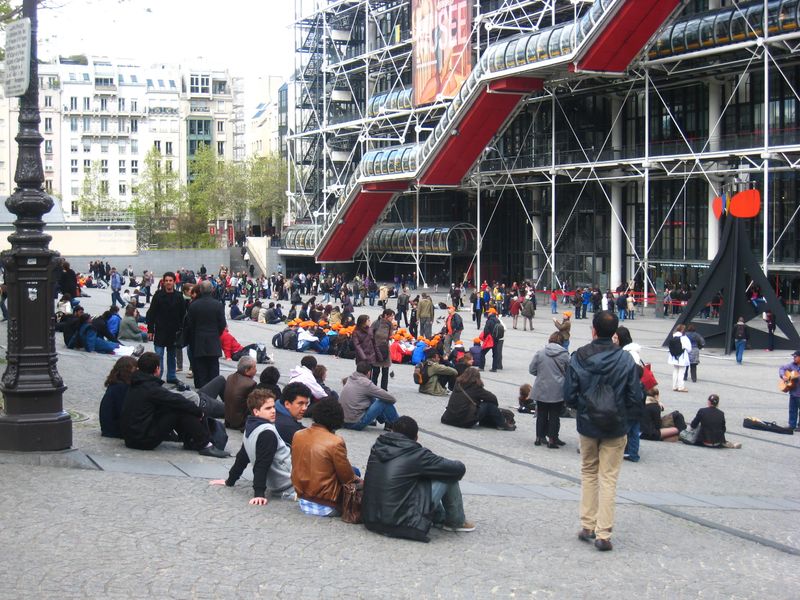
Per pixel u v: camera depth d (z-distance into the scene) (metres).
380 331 20.86
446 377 22.47
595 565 9.31
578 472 14.46
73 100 138.50
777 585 9.21
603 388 9.54
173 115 144.00
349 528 9.79
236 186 108.94
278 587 7.92
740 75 53.34
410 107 73.44
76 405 16.62
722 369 31.77
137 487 10.83
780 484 15.16
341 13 84.94
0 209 88.38
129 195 141.88
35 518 9.37
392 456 9.66
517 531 10.37
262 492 10.45
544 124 67.00
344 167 82.94
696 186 57.66
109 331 25.77
